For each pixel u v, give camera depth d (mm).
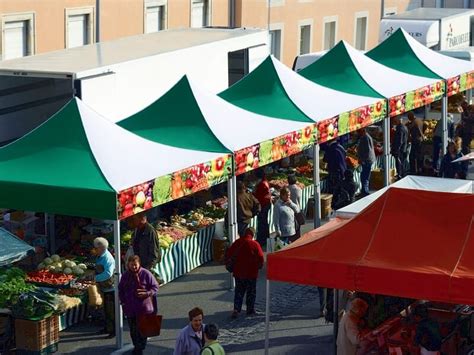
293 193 23844
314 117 24047
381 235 14969
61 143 18812
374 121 26812
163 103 22094
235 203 20891
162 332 18609
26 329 17109
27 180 17906
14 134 23266
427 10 44500
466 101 37219
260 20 44094
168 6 39000
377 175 29844
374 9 53312
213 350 13945
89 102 21766
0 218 21641
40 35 33094
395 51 31594
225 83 27250
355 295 17109
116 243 17594
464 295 13977
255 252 19219
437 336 15672
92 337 18234
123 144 19078
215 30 29906
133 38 27703
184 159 19500
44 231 21484
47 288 18906
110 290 18312
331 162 27078
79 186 17578
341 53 28609
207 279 21719
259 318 19438
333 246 15102
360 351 16234
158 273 20969
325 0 48875
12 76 22484
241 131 21703
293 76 25594
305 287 21375
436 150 31172
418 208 15078
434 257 14484
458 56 38688
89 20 35250
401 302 17453
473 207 14852
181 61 25156
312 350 17781
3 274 18156
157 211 23734
